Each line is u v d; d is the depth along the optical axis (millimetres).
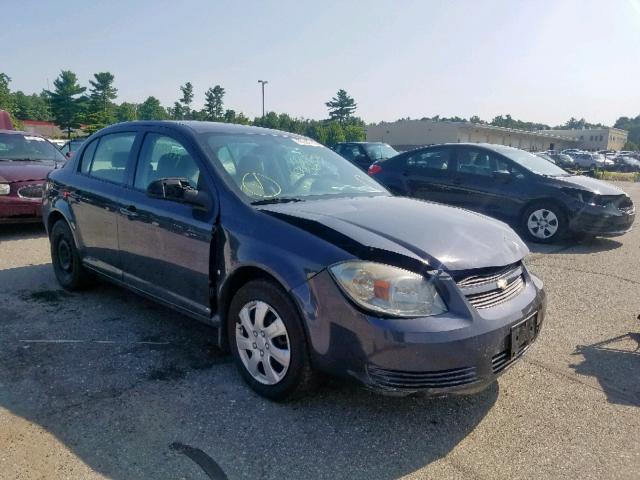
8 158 8055
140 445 2568
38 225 8328
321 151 4402
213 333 3984
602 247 7793
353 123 98812
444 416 2916
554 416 2959
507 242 3096
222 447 2576
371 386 2527
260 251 2904
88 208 4379
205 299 3346
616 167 48906
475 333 2541
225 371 3359
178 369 3377
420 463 2512
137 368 3377
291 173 3809
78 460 2441
